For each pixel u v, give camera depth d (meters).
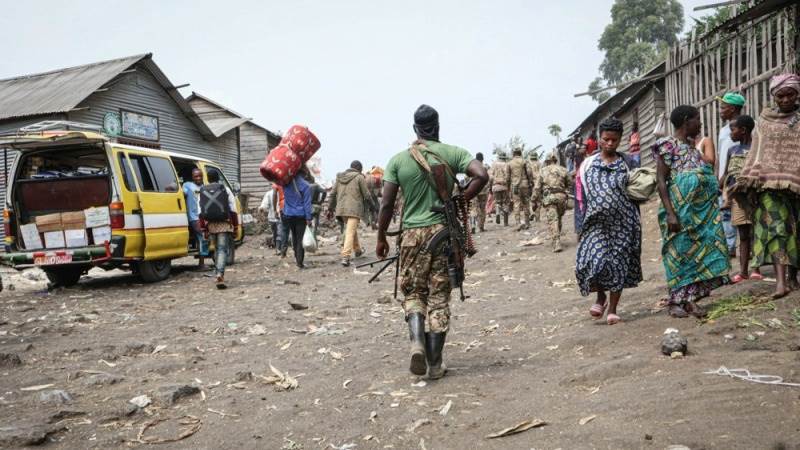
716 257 4.88
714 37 11.91
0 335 6.43
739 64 10.54
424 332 4.21
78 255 9.61
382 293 8.49
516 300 7.45
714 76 11.78
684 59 13.23
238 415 3.87
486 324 6.20
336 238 19.25
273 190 14.52
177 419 3.84
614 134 5.12
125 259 9.77
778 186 4.86
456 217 4.24
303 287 9.44
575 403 3.54
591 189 5.14
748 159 5.08
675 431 2.91
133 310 7.93
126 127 19.67
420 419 3.56
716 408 3.10
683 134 5.00
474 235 15.55
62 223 9.78
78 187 9.79
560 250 10.99
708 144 5.42
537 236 13.78
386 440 3.34
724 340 4.31
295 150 11.55
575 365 4.33
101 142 9.61
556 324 5.82
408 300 4.29
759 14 8.71
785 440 2.68
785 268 5.02
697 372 3.69
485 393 3.94
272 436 3.50
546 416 3.40
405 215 4.30
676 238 4.95
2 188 16.73
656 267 8.02
